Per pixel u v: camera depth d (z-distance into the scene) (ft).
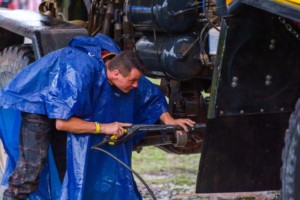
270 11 27.81
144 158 62.49
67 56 33.19
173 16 35.50
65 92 32.40
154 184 53.06
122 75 33.04
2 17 41.09
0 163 43.16
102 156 34.30
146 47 37.63
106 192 34.55
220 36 30.30
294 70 31.58
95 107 33.53
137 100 35.83
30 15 41.16
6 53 41.91
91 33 42.83
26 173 34.40
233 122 32.76
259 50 30.78
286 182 28.09
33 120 34.04
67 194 33.27
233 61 30.60
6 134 36.11
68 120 32.58
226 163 33.40
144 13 36.60
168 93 39.40
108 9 41.68
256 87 31.27
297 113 27.73
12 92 33.65
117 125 33.50
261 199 48.06
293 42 31.04
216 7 30.68
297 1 26.89
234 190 34.01
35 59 38.70
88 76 32.68
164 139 36.24
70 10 45.50
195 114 38.96
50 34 37.40
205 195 49.67
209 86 39.27
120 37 41.32
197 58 35.86
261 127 33.27
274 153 33.91
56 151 35.91
